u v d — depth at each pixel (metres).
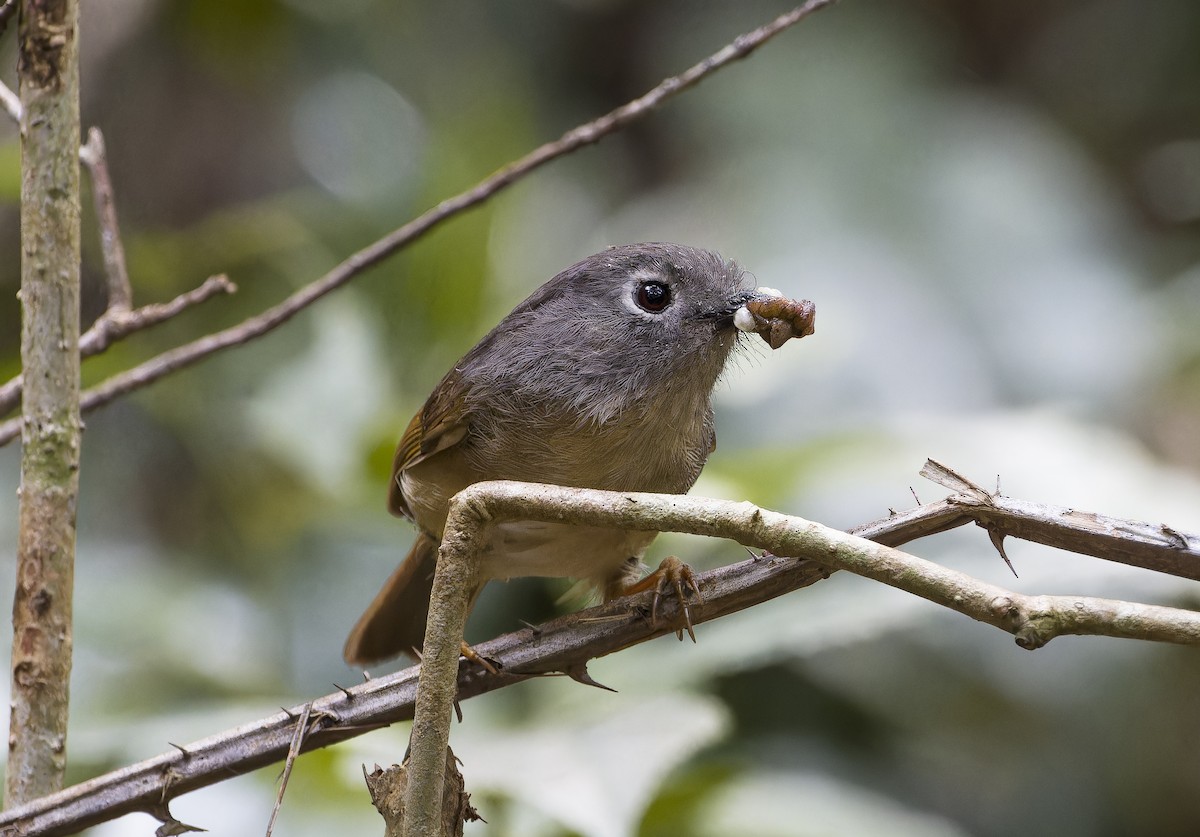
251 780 8.62
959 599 4.18
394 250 6.91
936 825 9.16
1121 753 10.98
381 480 9.78
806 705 10.50
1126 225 14.07
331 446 9.66
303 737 5.36
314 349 10.10
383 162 13.22
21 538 5.49
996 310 12.50
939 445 9.66
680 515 4.54
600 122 6.96
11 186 9.64
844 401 11.48
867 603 8.33
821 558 4.36
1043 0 16.50
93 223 11.18
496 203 10.56
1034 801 10.73
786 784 9.05
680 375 6.89
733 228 12.94
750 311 6.78
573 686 8.51
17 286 11.92
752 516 4.43
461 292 10.43
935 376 11.89
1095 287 12.77
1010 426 9.99
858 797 9.32
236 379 11.37
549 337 6.96
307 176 13.27
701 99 14.41
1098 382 12.16
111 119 12.35
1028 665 10.74
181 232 12.27
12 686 5.47
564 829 7.83
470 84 13.84
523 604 9.90
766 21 14.67
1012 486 9.46
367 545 10.54
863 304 12.27
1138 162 15.85
